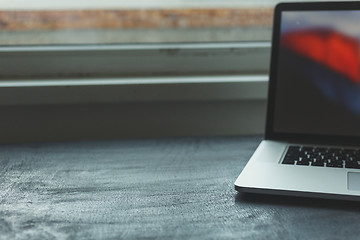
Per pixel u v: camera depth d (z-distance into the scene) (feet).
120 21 3.39
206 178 2.22
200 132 3.10
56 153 2.67
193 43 3.44
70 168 2.40
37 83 2.96
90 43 3.38
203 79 3.08
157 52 3.27
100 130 3.04
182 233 1.66
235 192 2.03
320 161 2.24
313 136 2.62
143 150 2.71
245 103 3.09
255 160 2.26
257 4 3.46
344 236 1.62
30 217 1.81
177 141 2.91
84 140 2.97
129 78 3.18
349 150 2.43
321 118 2.61
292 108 2.65
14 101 2.87
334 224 1.71
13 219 1.79
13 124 2.96
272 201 1.92
